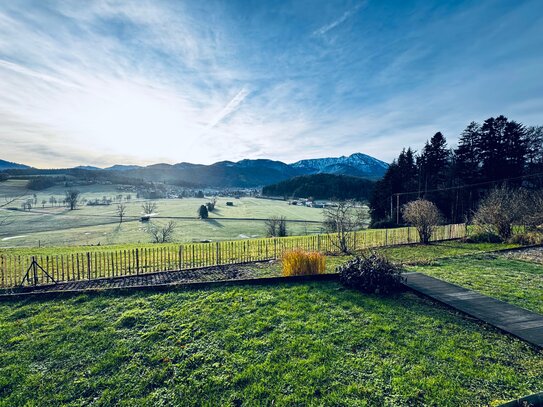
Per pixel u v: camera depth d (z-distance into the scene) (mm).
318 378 3906
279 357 4398
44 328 5367
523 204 14641
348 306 6211
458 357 4301
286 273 8789
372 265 7418
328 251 13352
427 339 4828
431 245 14531
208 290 7207
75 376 4102
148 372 4137
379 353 4449
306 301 6500
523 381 3791
